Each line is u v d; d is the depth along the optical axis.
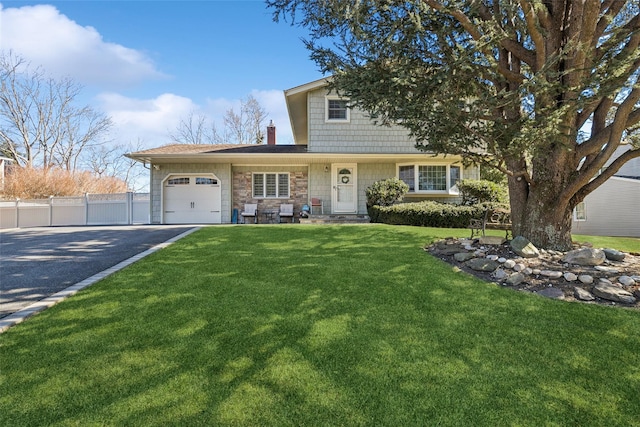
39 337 3.03
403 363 2.63
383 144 14.17
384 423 2.01
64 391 2.29
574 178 5.51
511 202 6.30
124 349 2.84
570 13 5.32
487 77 5.46
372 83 5.42
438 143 5.52
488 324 3.29
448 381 2.41
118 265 5.40
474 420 2.05
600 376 2.47
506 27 5.35
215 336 3.07
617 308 3.60
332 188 14.61
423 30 4.88
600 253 4.88
